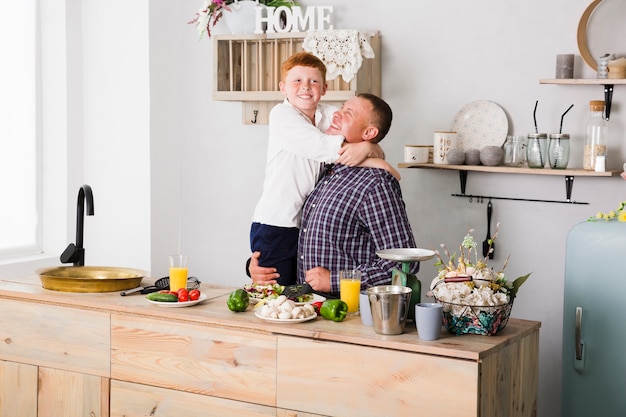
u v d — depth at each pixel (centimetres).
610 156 371
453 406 231
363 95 326
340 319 264
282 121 335
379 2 416
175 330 276
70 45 459
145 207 459
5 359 313
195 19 442
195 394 274
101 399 293
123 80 458
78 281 305
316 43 387
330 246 320
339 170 327
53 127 463
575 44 376
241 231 462
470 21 396
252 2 418
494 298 247
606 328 320
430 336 241
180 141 476
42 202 467
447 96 404
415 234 416
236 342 265
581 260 325
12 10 447
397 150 417
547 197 385
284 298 270
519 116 389
